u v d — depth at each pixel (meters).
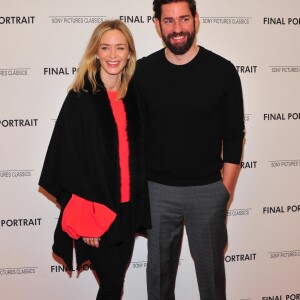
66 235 1.90
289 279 2.55
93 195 1.76
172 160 1.93
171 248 2.06
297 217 2.51
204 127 1.91
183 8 1.79
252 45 2.35
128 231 1.94
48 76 2.26
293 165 2.46
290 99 2.41
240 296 2.54
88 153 1.77
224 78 1.90
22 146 2.29
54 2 2.21
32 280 2.40
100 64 1.84
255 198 2.46
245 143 2.42
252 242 2.50
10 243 2.35
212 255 2.02
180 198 1.96
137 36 2.28
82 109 1.77
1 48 2.21
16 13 2.20
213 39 2.32
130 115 1.85
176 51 1.84
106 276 1.88
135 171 1.86
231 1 2.31
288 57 2.38
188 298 2.53
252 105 2.39
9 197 2.32
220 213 1.99
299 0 2.35
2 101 2.25
